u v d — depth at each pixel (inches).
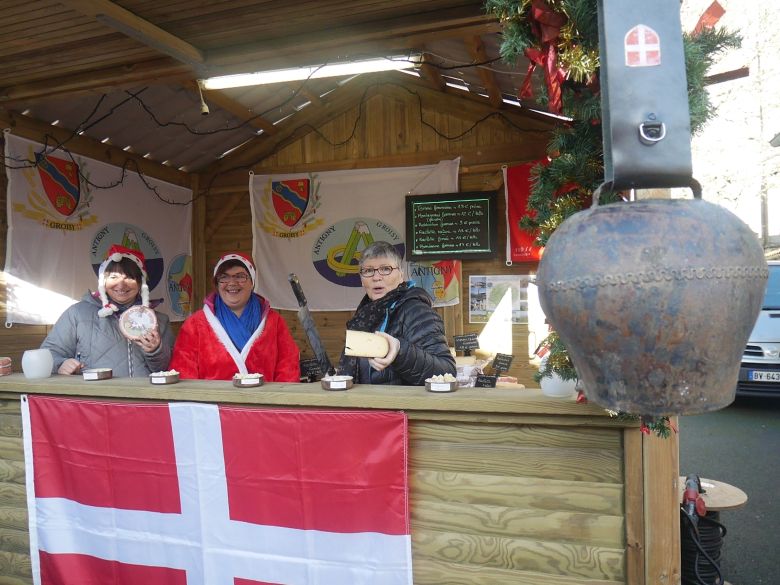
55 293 185.0
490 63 160.2
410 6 114.0
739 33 52.8
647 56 39.4
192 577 74.8
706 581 91.0
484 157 215.5
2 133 170.1
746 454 205.5
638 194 54.1
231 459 72.1
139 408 76.5
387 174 223.9
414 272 222.5
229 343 115.5
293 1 110.7
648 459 57.9
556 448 61.6
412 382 76.6
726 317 36.2
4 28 118.6
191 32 123.4
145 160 221.9
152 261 223.9
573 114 55.1
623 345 37.2
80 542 81.4
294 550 69.9
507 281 217.6
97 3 104.7
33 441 83.5
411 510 66.6
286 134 234.4
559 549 61.4
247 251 242.7
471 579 64.3
